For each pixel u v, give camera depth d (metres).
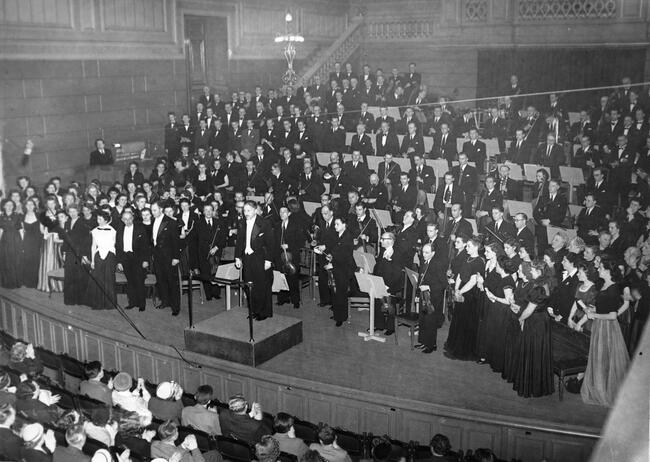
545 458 6.07
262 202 11.66
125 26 14.77
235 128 14.68
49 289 10.12
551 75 13.18
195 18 16.12
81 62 14.12
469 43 14.34
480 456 5.19
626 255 7.21
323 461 4.56
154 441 5.14
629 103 11.57
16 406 5.85
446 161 11.83
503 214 9.58
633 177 10.41
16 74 13.16
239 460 5.50
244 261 8.38
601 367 6.36
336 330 8.67
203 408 6.05
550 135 11.38
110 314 9.52
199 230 9.78
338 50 16.38
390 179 11.77
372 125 14.15
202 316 9.38
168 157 14.62
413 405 6.63
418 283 8.02
